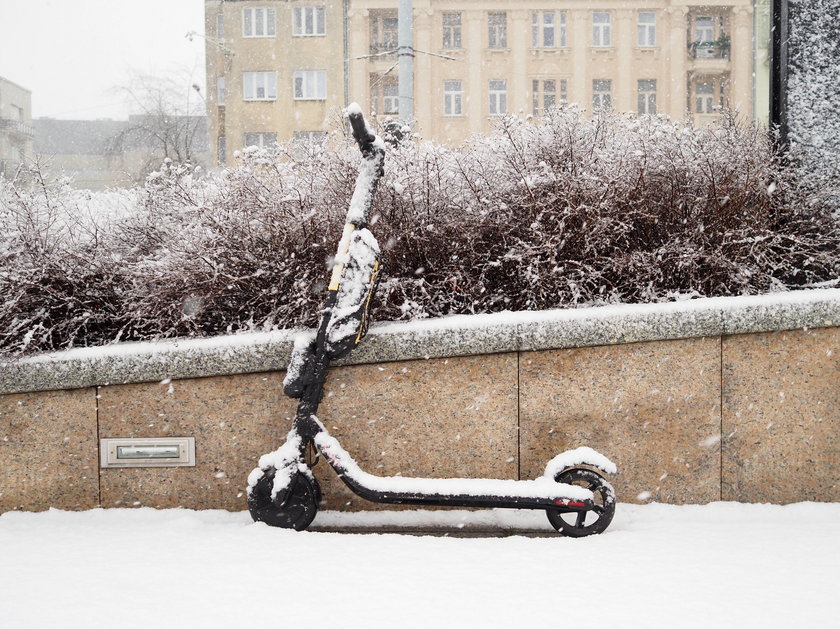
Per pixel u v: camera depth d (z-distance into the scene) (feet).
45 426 14.51
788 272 16.34
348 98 126.82
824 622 9.50
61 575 11.20
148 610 10.02
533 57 127.85
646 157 15.61
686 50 127.44
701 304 14.39
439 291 15.15
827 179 16.66
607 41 128.36
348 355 14.26
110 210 17.46
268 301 15.16
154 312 14.96
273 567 11.43
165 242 15.98
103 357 14.33
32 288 15.17
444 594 10.43
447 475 14.47
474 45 127.03
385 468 14.47
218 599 10.33
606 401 14.44
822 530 13.05
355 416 14.43
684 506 14.42
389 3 125.29
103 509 14.56
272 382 14.44
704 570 11.19
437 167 15.88
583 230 14.98
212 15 127.03
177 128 114.83
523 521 14.25
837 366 14.57
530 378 14.40
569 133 16.14
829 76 17.13
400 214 15.43
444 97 127.95
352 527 14.20
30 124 170.81
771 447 14.58
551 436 14.44
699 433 14.51
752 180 15.60
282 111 127.24
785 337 14.52
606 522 13.11
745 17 126.21
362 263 13.60
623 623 9.53
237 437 14.49
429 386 14.42
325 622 9.64
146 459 14.52
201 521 13.85
